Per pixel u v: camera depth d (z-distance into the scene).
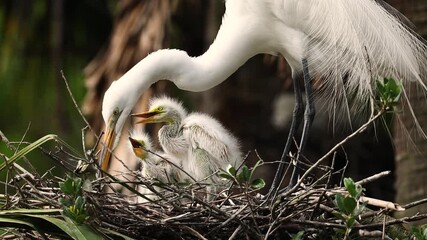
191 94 16.88
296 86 11.73
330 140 16.16
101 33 17.84
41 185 9.27
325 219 9.23
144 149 10.02
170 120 10.70
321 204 9.23
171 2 14.81
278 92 17.27
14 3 16.94
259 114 17.23
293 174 10.48
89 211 8.63
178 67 11.25
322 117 16.00
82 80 17.25
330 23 11.23
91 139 15.21
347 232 8.52
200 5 16.69
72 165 10.31
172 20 16.23
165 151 10.59
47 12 17.06
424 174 12.47
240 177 8.95
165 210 9.22
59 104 16.58
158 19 14.66
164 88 14.95
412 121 12.31
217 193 9.87
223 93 17.05
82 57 17.69
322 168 9.71
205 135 10.48
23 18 16.94
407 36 11.42
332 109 12.45
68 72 17.42
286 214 9.20
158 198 9.73
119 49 14.73
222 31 11.69
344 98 11.52
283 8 11.35
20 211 8.54
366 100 11.27
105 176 9.67
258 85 17.27
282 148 17.06
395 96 8.54
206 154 10.43
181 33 16.95
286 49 11.58
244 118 17.17
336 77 11.30
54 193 9.15
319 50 11.36
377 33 11.21
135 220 8.99
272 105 17.27
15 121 17.19
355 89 11.34
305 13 11.31
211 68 11.46
